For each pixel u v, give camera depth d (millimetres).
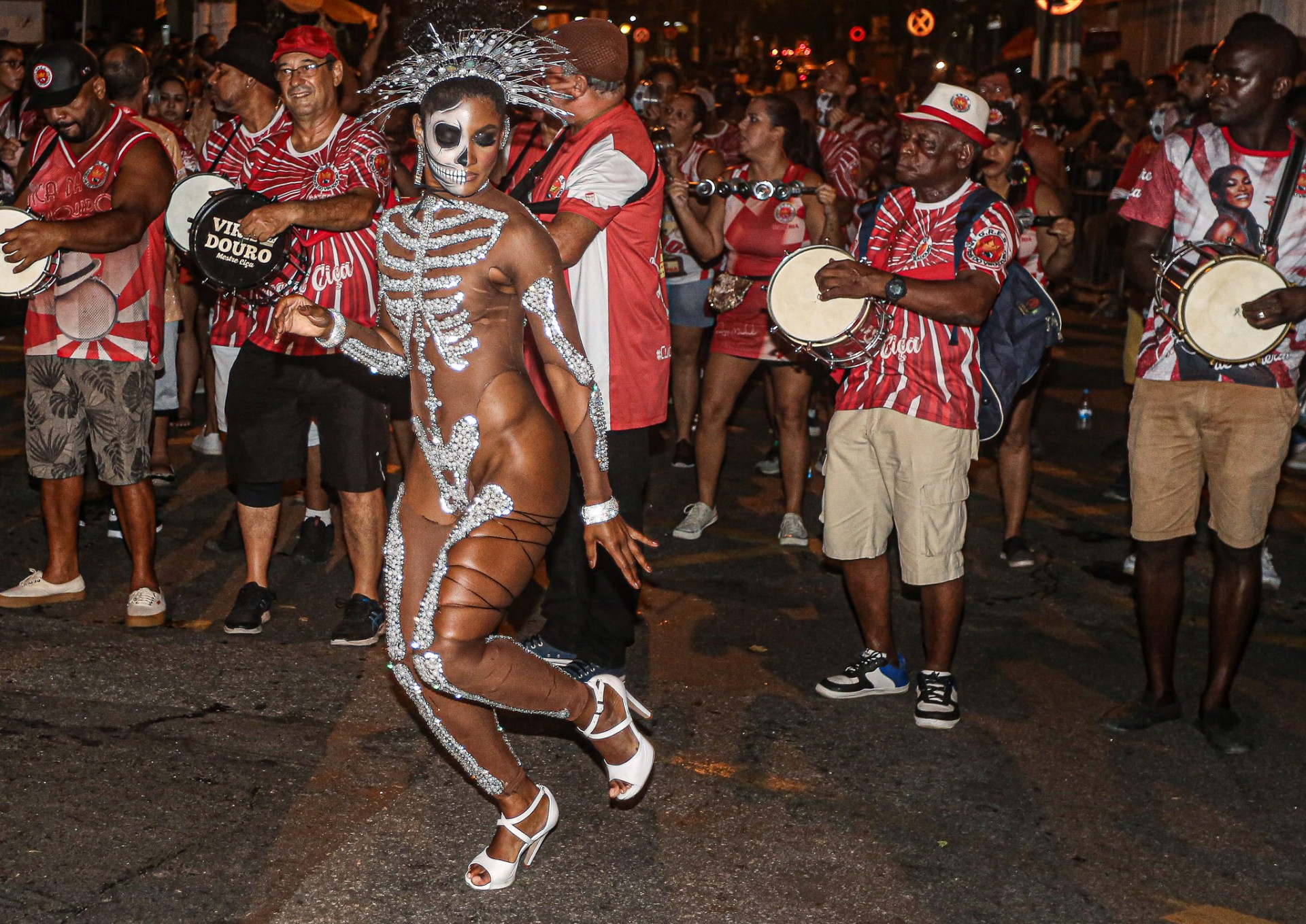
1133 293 7297
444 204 3293
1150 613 4848
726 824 4047
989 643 5688
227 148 5355
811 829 4039
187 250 5109
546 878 3695
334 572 6199
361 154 5105
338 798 4078
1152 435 4719
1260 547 4723
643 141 4383
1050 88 17484
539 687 3463
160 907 3455
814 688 5137
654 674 5215
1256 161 4492
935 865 3857
